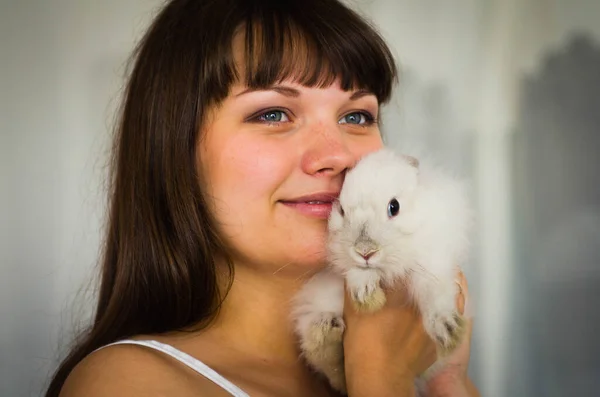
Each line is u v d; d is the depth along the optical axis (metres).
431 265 0.68
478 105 1.29
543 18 1.29
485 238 1.28
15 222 1.23
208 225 0.68
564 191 1.29
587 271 1.28
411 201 0.69
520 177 1.28
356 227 0.68
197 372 0.63
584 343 1.28
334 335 0.69
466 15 1.29
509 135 1.29
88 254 1.23
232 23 0.68
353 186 0.69
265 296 0.70
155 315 0.70
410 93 1.27
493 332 1.28
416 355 0.68
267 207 0.67
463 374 0.74
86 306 1.17
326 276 0.72
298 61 0.68
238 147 0.67
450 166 1.28
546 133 1.29
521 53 1.29
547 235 1.29
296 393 0.68
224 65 0.67
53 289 1.24
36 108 1.24
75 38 1.24
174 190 0.68
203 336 0.68
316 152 0.68
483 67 1.29
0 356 1.22
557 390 1.28
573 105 1.29
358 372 0.66
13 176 1.23
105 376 0.60
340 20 0.71
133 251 0.70
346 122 0.75
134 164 0.71
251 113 0.68
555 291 1.28
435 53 1.29
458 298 0.70
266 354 0.70
